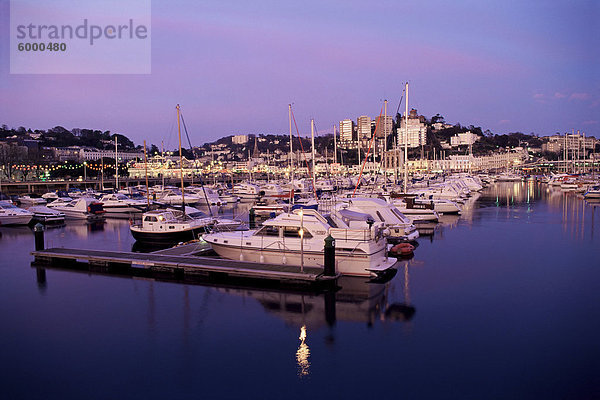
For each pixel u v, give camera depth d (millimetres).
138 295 18328
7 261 24781
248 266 20281
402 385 11188
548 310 16266
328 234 20484
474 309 16438
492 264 23328
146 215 29984
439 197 54375
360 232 20203
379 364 12281
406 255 25500
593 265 23031
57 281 20516
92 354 13102
